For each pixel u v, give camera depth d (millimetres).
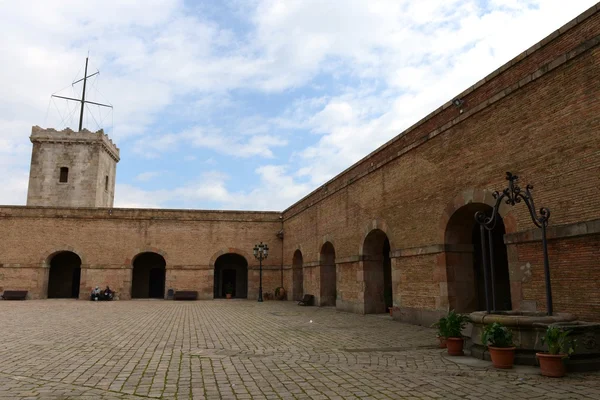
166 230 34344
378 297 20250
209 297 34031
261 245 32375
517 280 10906
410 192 16375
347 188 22281
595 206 9055
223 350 10406
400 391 6664
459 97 13594
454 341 9531
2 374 7734
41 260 32438
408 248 16234
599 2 9211
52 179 44094
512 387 6754
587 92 9414
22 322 16406
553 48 10375
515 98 11484
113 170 50531
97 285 32781
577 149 9562
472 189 12953
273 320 17578
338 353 10039
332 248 26203
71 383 7113
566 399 6070
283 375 7777
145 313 20875
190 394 6535
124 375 7711
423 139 15484
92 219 33531
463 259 14289
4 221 32562
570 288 9508
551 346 7422
